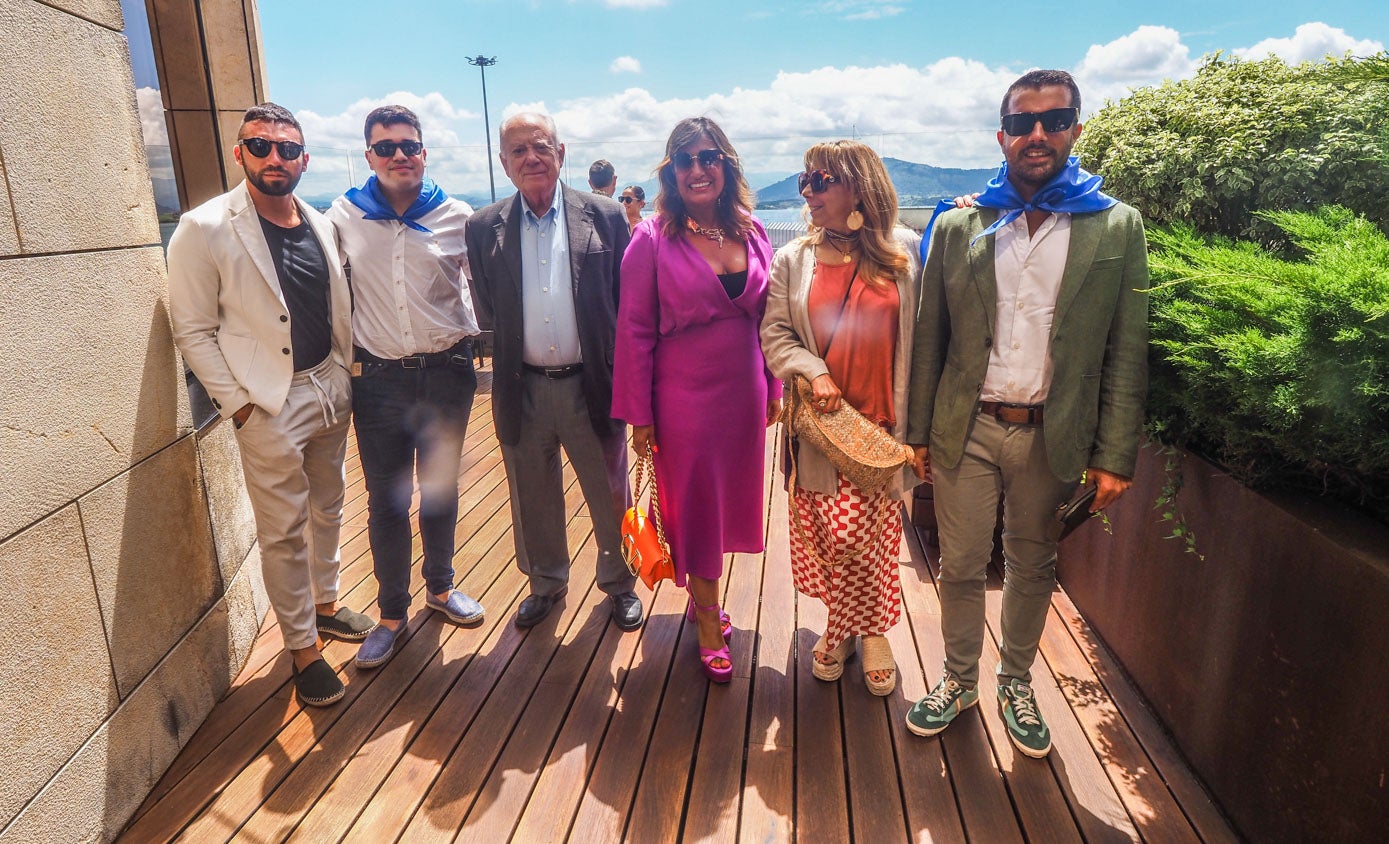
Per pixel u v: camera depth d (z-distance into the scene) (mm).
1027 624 2104
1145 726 2264
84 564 1846
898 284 2057
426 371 2598
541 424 2635
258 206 2246
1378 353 1426
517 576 3336
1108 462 1819
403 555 2748
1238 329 1755
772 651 2717
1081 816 1943
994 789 2043
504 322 2531
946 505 2068
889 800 2016
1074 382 1812
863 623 2430
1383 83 2047
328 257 2371
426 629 2908
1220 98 2477
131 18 2471
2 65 1616
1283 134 2285
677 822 1966
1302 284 1530
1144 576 2389
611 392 2623
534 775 2133
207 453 2506
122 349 2014
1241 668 1859
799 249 2141
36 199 1709
